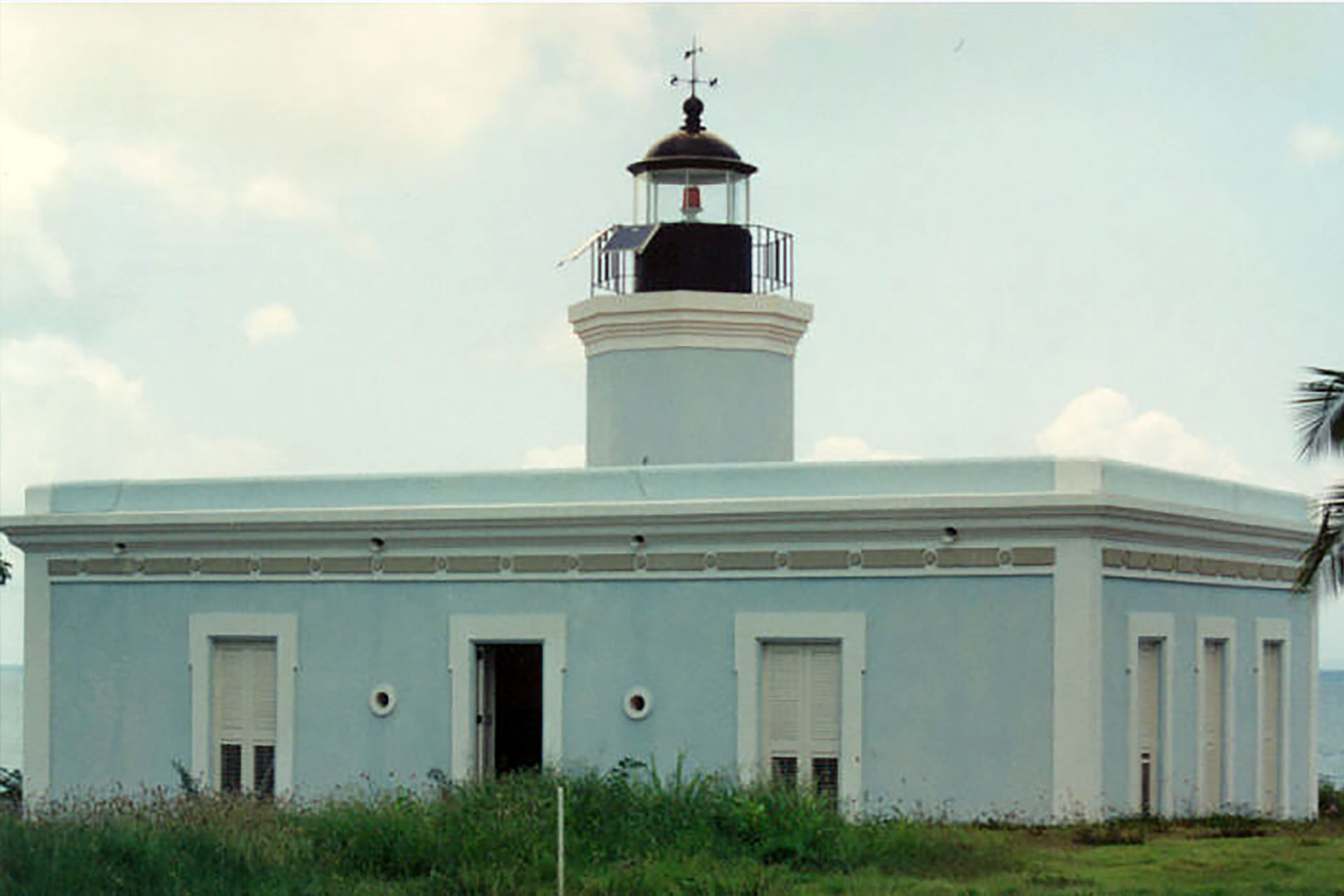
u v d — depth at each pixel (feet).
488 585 104.88
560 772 96.27
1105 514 94.63
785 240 119.85
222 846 80.38
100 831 81.30
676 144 119.55
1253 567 111.14
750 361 116.78
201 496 110.83
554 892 74.90
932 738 97.04
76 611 112.88
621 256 119.03
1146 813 97.76
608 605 102.83
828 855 81.66
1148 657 101.09
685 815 86.22
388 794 96.94
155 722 110.73
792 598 99.81
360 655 106.83
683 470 102.58
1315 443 85.92
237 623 109.09
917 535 97.50
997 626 96.22
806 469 100.48
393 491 107.24
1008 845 85.46
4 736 462.60
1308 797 118.42
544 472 104.94
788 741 100.07
